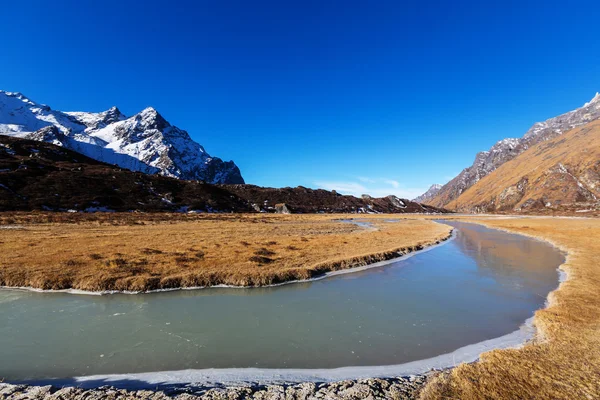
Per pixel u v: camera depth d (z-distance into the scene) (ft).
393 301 57.52
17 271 65.16
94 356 36.37
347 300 58.13
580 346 34.24
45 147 423.64
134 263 74.33
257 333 43.27
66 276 63.52
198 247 99.71
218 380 31.71
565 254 107.24
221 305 54.80
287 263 81.30
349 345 39.83
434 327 45.50
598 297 52.19
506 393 25.79
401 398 26.17
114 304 54.19
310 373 33.14
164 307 53.21
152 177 388.37
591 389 25.75
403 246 114.83
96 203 262.26
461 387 27.12
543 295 60.64
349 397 26.48
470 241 148.56
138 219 204.33
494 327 45.27
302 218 305.94
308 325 46.26
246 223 214.69
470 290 64.59
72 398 26.84
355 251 101.30
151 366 34.37
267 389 28.60
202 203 355.77
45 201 236.22
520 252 113.39
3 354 36.55
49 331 42.86
